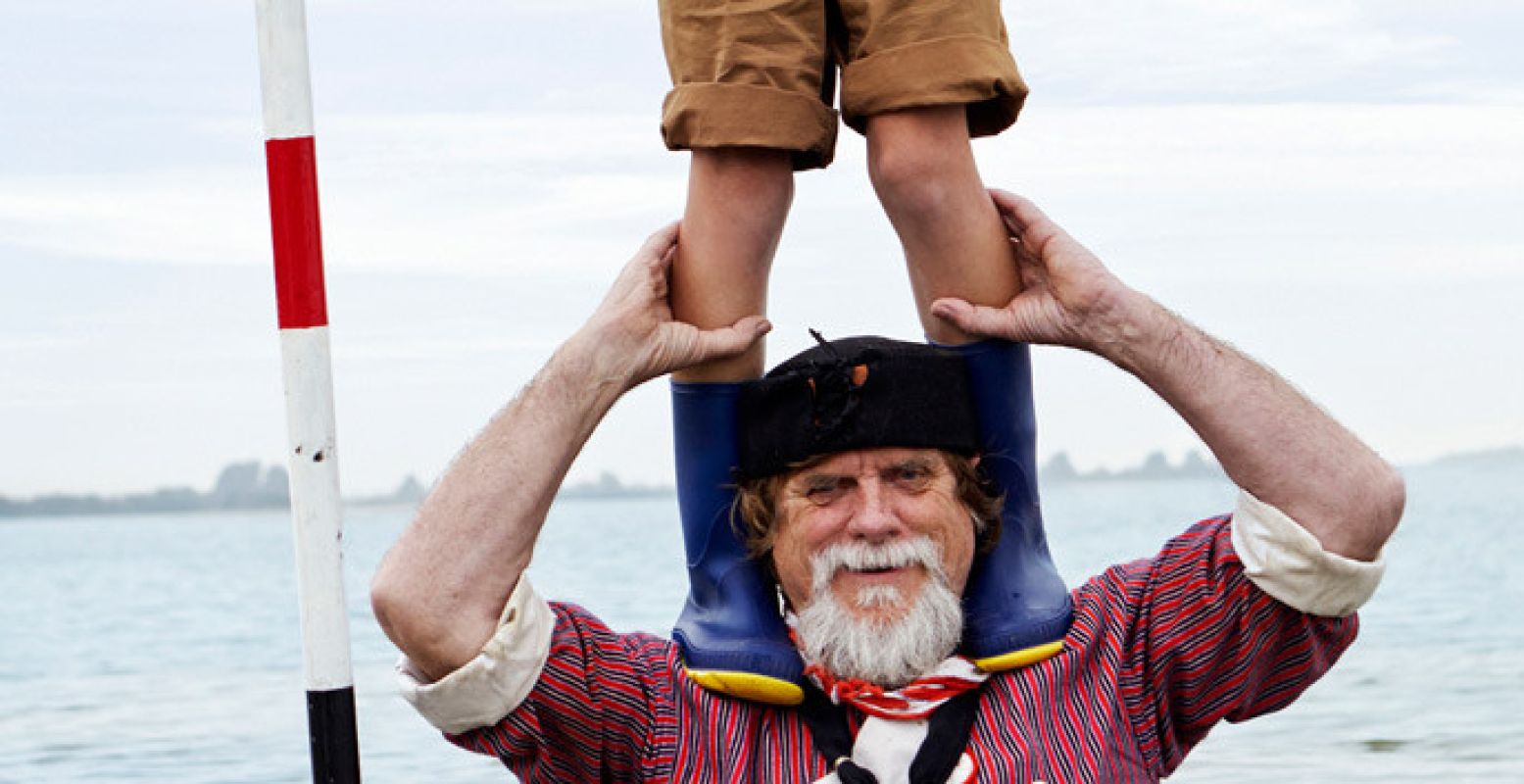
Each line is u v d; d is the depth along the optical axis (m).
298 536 3.93
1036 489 4.33
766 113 4.07
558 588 21.88
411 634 4.07
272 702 13.31
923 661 4.15
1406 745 9.80
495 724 4.16
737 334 4.23
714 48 4.09
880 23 4.05
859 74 4.08
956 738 4.12
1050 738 4.14
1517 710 10.67
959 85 4.02
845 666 4.16
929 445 4.14
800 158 4.23
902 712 4.14
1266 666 4.29
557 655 4.19
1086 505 56.47
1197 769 9.31
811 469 4.16
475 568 4.09
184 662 16.36
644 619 17.47
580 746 4.23
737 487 4.29
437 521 4.10
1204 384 4.17
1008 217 4.29
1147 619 4.26
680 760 4.18
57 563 48.19
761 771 4.16
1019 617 4.20
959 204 4.15
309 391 3.91
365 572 25.77
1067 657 4.20
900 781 4.11
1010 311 4.21
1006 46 4.14
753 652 4.18
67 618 23.28
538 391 4.16
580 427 4.18
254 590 29.66
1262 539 4.16
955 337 4.28
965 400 4.22
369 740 10.23
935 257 4.21
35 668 16.02
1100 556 28.20
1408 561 25.30
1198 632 4.22
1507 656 13.01
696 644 4.23
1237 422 4.16
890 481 4.16
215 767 10.59
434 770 9.41
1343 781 8.99
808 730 4.18
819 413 4.12
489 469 4.12
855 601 4.16
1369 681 11.88
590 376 4.16
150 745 11.44
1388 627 15.35
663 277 4.23
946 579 4.17
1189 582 4.25
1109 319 4.16
